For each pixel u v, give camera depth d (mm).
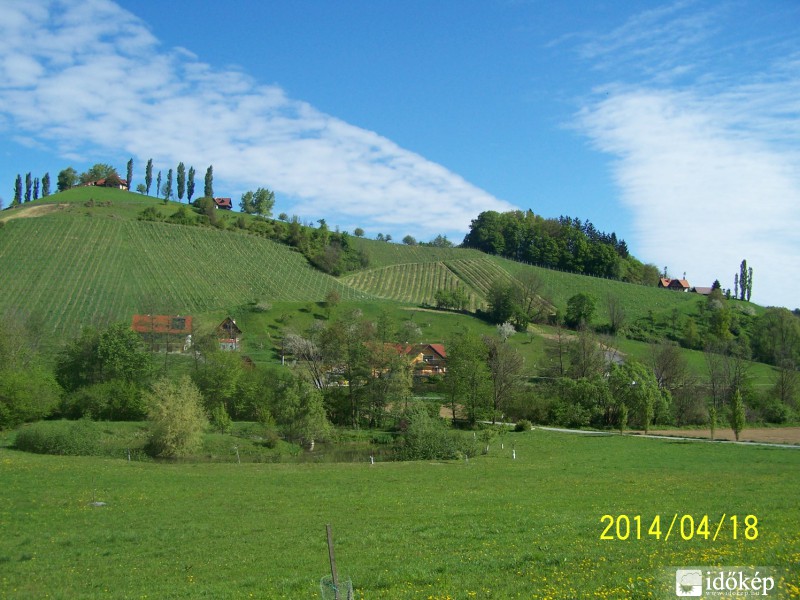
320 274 193250
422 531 28406
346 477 48562
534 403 96500
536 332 161125
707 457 59094
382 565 22812
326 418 85250
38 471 47812
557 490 39906
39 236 162500
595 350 111938
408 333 117875
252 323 143875
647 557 21125
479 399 92562
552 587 18266
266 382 92625
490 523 29312
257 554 25875
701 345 157250
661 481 42844
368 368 92438
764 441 74562
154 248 172875
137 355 93812
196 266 170000
